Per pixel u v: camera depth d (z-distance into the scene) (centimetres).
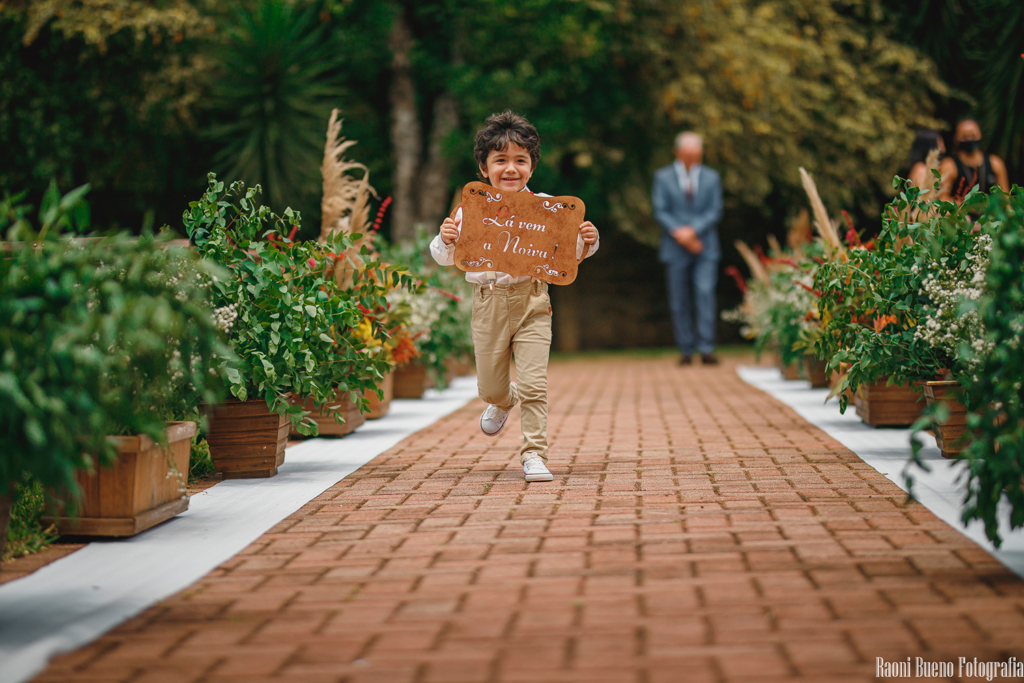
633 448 496
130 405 290
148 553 307
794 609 238
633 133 1400
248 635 232
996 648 211
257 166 988
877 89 1352
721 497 364
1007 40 838
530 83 1218
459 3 1197
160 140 1170
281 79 1005
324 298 444
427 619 239
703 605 243
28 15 1102
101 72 1138
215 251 420
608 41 1273
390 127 1398
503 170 415
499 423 445
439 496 382
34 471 239
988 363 267
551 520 334
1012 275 268
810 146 1412
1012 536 298
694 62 1330
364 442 539
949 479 386
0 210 263
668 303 1723
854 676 198
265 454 432
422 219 1309
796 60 1332
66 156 1152
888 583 255
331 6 1139
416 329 696
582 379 992
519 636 225
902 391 525
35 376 237
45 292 251
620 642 220
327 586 268
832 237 619
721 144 1345
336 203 600
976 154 657
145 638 232
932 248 396
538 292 413
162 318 246
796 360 768
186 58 1133
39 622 242
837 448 470
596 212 1423
